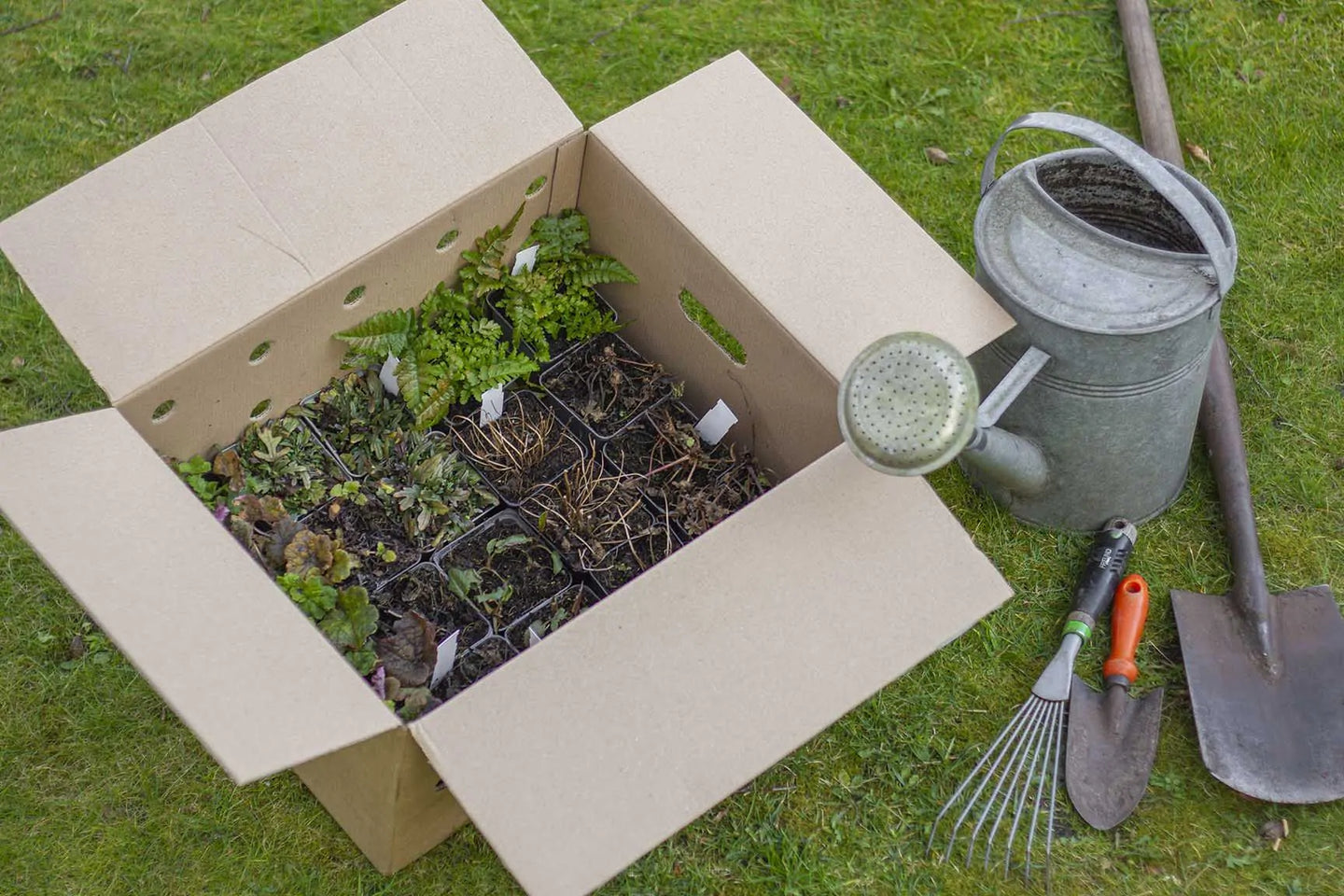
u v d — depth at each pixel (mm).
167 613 1594
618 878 2230
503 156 2010
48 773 2279
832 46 3131
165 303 1856
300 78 1988
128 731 2318
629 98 3043
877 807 2301
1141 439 2336
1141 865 2258
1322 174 2951
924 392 1706
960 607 1726
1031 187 2184
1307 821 2283
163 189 1905
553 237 2227
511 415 2277
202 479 2008
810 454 2111
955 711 2391
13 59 2994
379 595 2062
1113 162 2285
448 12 2059
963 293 1949
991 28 3158
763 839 2268
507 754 1609
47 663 2371
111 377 1814
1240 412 2662
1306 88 3074
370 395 2191
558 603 2102
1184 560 2531
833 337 1915
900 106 3055
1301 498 2574
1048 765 2340
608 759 1625
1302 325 2756
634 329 2369
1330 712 2324
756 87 2096
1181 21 3166
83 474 1665
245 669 1563
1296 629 2398
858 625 1713
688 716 1653
